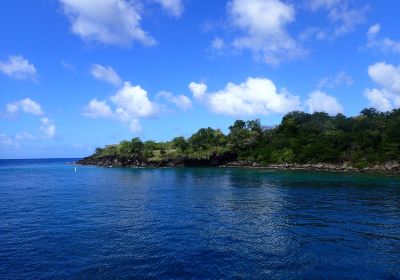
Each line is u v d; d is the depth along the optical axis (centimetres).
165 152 19625
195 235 3225
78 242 2983
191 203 5231
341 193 6419
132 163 19450
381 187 7444
